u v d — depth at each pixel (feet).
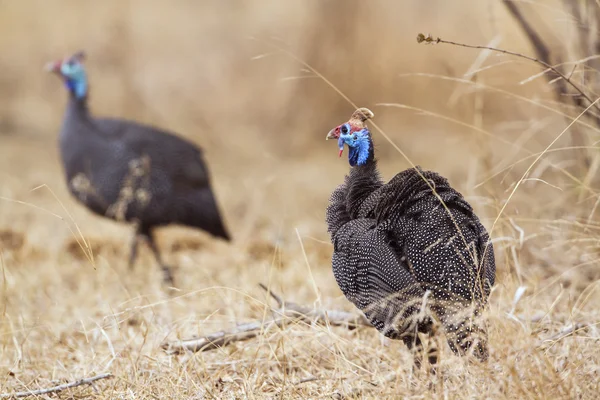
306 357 32.81
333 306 37.45
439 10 97.86
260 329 33.06
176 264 55.11
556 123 53.88
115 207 52.60
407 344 29.35
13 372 33.71
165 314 40.29
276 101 98.58
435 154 82.02
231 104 101.96
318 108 93.15
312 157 88.69
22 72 110.93
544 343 30.32
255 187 75.77
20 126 97.66
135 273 51.37
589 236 36.88
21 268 50.24
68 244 56.39
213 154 90.74
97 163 52.37
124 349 33.81
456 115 84.94
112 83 106.11
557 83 38.78
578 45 39.99
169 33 120.78
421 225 28.48
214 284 42.88
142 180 51.62
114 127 53.11
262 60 107.65
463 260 27.35
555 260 38.96
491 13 43.39
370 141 31.71
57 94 106.83
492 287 28.84
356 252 29.60
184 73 109.81
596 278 36.27
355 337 34.32
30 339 38.50
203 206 53.21
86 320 41.22
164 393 30.19
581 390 26.55
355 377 28.89
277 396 30.09
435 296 27.45
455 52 90.33
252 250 54.44
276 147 91.56
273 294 34.30
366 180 31.50
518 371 27.07
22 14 123.24
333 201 32.04
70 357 36.32
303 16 103.60
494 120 75.10
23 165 83.15
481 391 25.98
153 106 101.24
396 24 96.27
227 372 32.76
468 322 26.30
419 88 91.20
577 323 31.91
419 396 26.04
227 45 115.65
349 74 92.43
